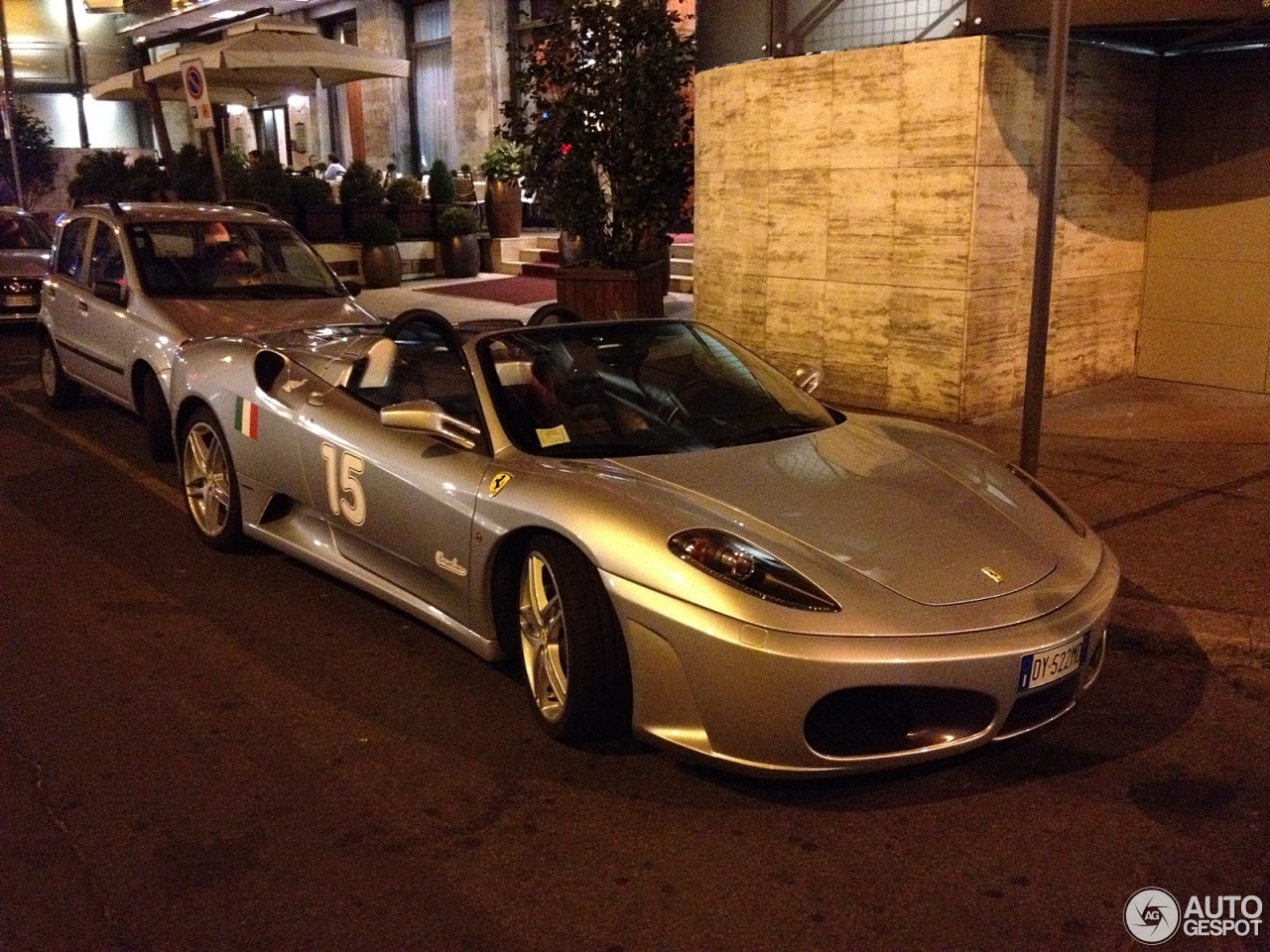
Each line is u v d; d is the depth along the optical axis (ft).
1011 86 25.29
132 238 26.66
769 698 10.72
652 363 15.70
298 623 16.49
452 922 9.74
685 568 11.22
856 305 27.96
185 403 19.62
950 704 11.02
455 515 13.67
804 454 13.98
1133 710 13.82
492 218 57.00
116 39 103.81
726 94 30.04
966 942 9.48
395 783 12.06
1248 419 26.55
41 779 12.16
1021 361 27.50
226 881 10.34
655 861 10.64
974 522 12.71
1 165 83.66
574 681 12.01
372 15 70.38
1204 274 29.68
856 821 11.30
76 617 16.76
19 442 27.89
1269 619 15.51
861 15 27.61
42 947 9.43
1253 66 27.91
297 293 26.91
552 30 34.04
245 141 85.61
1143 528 19.21
